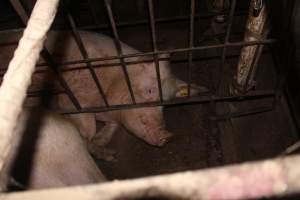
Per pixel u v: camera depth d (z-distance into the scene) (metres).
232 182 0.50
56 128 1.77
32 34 0.87
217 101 2.46
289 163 0.50
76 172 1.69
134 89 2.50
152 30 1.73
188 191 0.50
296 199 0.92
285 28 1.72
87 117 2.50
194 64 2.89
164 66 2.53
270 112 2.26
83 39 2.54
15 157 1.41
